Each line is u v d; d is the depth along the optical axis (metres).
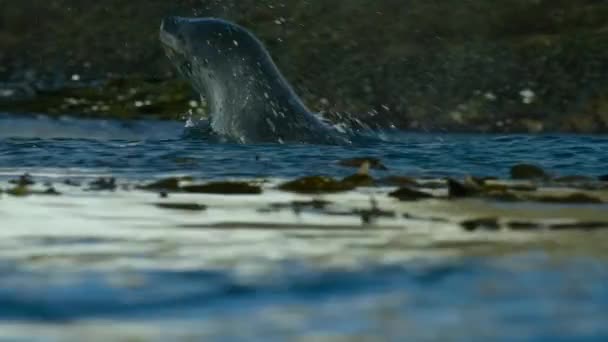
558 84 53.81
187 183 23.05
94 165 28.22
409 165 29.12
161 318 9.41
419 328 9.03
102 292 10.46
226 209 17.77
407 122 51.72
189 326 9.12
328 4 62.84
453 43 58.81
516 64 55.94
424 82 54.94
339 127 36.66
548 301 10.02
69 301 10.06
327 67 57.09
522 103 52.56
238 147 33.19
